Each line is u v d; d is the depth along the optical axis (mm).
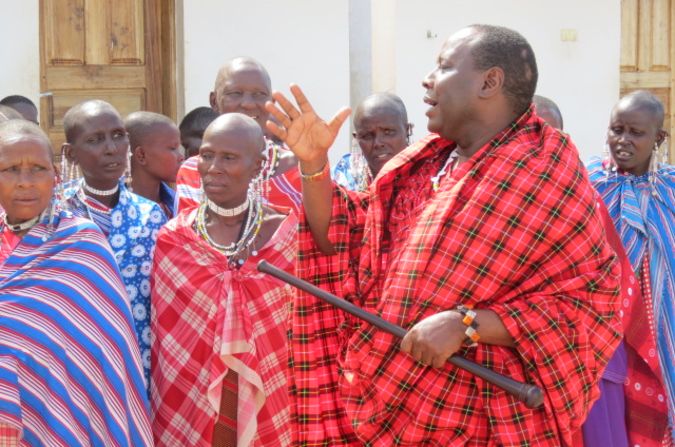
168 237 4043
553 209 2795
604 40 9484
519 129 2932
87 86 7996
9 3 7160
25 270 3484
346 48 8211
